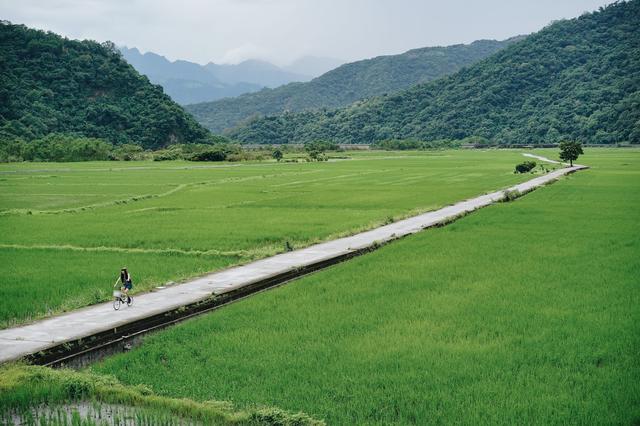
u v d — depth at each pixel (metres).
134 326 17.55
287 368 14.38
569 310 18.59
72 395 13.10
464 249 29.56
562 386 13.00
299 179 85.44
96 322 17.44
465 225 38.19
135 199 60.09
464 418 11.66
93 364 15.37
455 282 22.62
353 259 27.75
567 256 27.36
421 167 112.38
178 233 36.84
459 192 62.97
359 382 13.45
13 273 25.28
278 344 16.03
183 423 11.70
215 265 26.84
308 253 29.20
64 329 16.78
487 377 13.62
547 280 22.70
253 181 82.44
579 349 15.08
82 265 27.19
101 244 33.31
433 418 11.69
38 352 14.83
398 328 17.19
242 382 13.61
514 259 26.86
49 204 56.62
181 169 112.44
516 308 18.92
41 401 12.88
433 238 33.09
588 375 13.44
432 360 14.62
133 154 162.88
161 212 49.00
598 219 40.00
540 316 18.02
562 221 39.25
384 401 12.49
